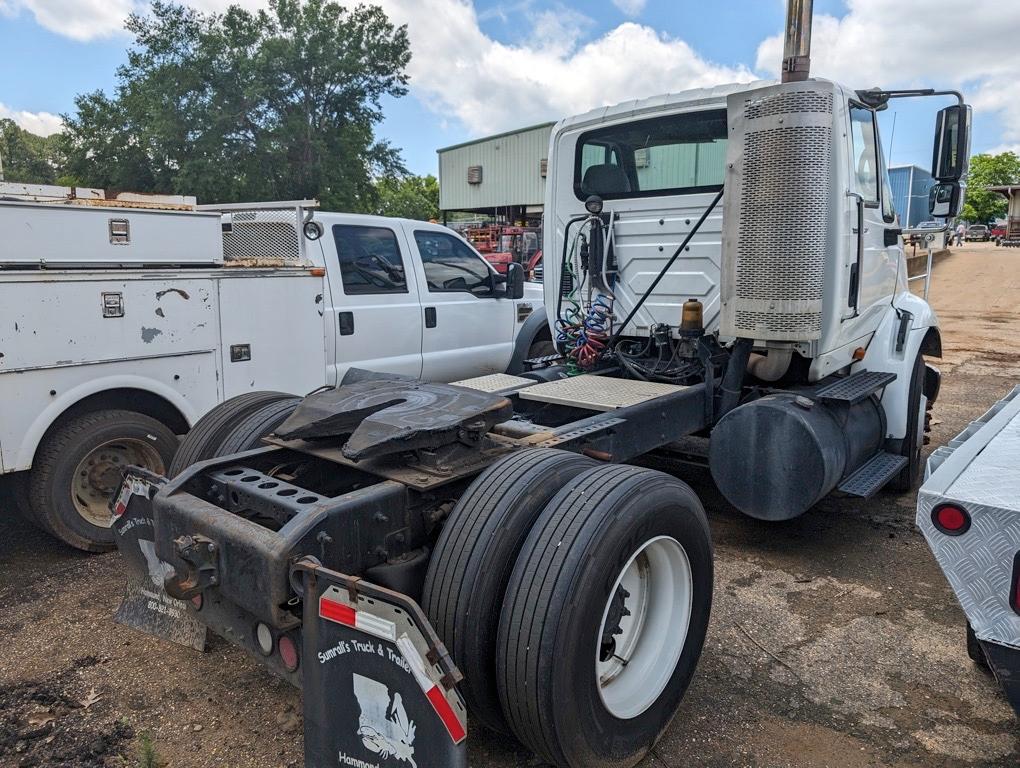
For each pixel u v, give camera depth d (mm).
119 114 29141
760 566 4242
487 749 2686
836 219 4062
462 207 41969
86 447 4160
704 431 4957
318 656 2119
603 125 5156
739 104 3984
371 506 2445
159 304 4391
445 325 6789
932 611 3715
